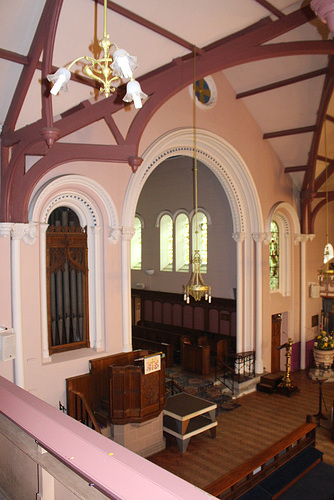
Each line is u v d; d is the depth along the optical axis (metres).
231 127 13.59
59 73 3.65
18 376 8.40
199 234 17.64
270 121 14.32
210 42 7.78
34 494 2.54
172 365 16.25
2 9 5.25
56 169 9.16
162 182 18.58
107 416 9.46
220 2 6.64
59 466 2.31
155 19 6.57
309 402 13.41
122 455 2.02
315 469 7.70
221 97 13.22
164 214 18.61
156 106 7.61
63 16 5.81
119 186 10.30
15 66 6.40
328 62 11.05
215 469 9.31
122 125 10.28
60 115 8.31
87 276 10.09
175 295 18.02
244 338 14.90
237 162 13.86
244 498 6.66
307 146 14.78
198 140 12.62
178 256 18.12
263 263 15.01
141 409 9.19
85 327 10.13
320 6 4.05
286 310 16.55
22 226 8.30
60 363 9.21
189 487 1.75
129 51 7.08
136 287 19.69
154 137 11.16
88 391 9.61
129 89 3.69
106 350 10.12
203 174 17.03
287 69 11.94
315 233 17.91
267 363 15.34
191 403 10.62
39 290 8.84
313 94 12.48
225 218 16.38
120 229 10.33
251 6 7.12
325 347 16.00
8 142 7.86
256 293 14.80
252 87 13.23
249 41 7.86
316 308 18.08
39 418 2.49
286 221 16.53
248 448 10.30
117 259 10.34
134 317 19.92
